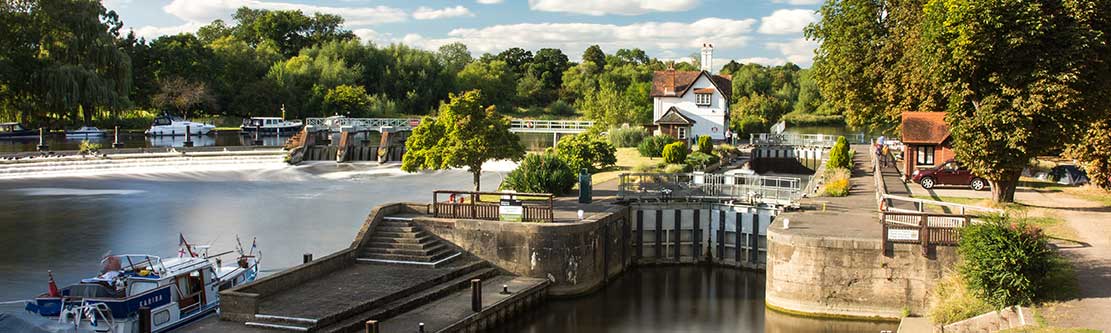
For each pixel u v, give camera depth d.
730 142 97.56
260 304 29.55
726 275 41.56
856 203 42.88
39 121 115.50
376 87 154.75
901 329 29.14
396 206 39.56
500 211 37.50
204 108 135.62
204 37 179.50
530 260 36.66
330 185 68.88
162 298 28.69
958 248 29.44
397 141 93.62
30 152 82.00
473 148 47.12
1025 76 36.62
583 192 44.03
